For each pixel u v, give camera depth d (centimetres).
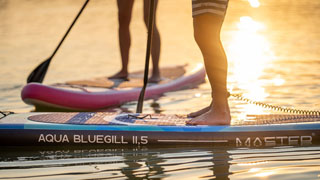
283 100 824
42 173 480
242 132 577
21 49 1599
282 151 545
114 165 504
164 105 837
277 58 1290
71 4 3194
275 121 603
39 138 585
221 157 526
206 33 566
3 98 892
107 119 622
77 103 834
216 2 563
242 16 2433
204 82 1063
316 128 580
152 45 988
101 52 1518
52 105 824
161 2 3316
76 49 1595
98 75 1135
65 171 486
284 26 1984
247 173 464
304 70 1105
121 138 581
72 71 1200
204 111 634
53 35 1953
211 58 575
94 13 2712
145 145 581
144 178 457
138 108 686
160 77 1009
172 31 2059
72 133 585
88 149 577
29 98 809
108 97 856
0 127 588
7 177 469
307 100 816
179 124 597
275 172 464
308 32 1780
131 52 1523
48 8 3019
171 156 535
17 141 587
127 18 974
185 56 1455
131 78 1005
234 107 788
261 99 841
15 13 2805
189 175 462
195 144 578
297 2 2903
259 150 553
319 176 447
